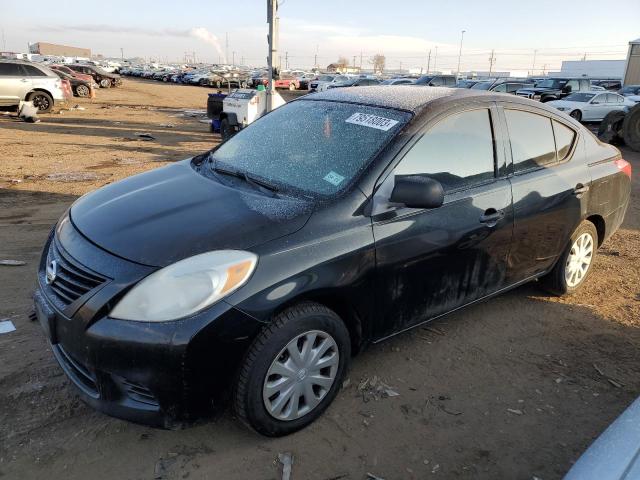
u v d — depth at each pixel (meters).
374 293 2.89
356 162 3.00
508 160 3.62
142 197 3.01
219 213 2.71
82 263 2.51
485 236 3.40
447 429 2.86
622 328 4.04
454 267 3.30
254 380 2.47
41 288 2.71
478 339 3.80
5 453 2.50
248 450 2.62
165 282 2.33
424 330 3.88
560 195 3.92
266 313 2.43
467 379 3.31
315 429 2.79
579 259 4.45
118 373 2.33
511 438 2.82
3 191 7.47
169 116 20.67
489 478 2.54
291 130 3.57
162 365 2.29
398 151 3.00
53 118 18.05
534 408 3.07
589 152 4.34
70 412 2.81
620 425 1.86
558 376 3.39
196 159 3.80
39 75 18.95
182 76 53.38
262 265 2.46
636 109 13.75
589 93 21.09
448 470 2.58
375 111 3.36
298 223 2.64
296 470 2.51
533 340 3.82
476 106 3.47
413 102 3.37
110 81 38.72
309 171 3.09
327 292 2.64
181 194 3.01
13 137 13.22
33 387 2.97
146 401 2.40
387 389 3.15
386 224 2.88
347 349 2.86
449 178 3.24
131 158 10.74
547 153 3.96
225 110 13.92
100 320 2.34
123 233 2.61
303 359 2.64
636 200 8.29
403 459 2.62
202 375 2.35
